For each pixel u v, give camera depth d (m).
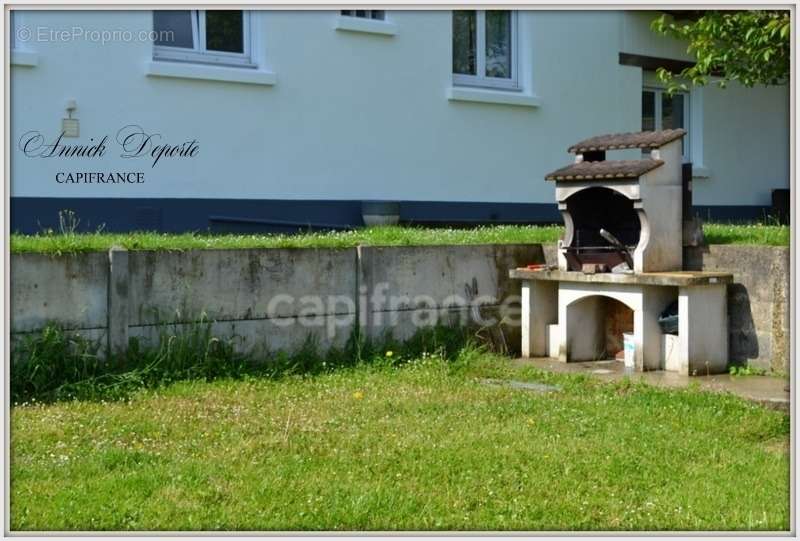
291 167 14.53
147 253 9.51
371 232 12.02
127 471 6.82
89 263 9.20
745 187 20.97
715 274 10.32
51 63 12.55
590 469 6.98
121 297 9.35
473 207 16.52
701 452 7.45
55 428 7.74
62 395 8.77
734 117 20.70
